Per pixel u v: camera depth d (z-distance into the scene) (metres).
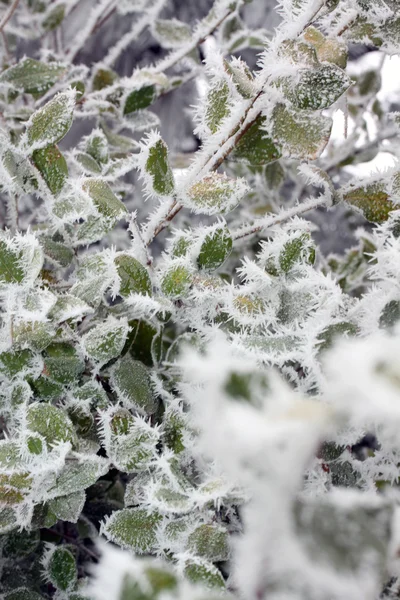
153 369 0.74
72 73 0.91
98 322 0.74
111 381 0.72
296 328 0.69
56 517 0.71
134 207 1.11
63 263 0.76
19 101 0.99
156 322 0.75
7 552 0.73
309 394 0.69
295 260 0.72
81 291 0.72
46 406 0.69
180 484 0.68
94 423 0.73
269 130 0.73
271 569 0.42
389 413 0.38
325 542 0.43
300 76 0.70
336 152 0.93
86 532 0.76
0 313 0.73
